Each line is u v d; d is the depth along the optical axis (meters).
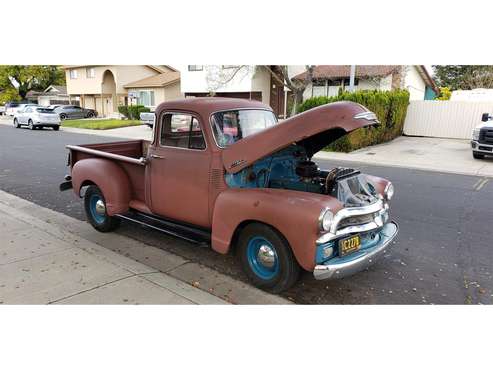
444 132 20.08
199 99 4.66
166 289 3.90
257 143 4.03
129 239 5.45
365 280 4.34
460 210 7.17
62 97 51.03
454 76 42.94
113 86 39.84
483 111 18.94
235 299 3.84
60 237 5.27
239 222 3.94
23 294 3.76
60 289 3.86
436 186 9.30
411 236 5.77
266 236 3.80
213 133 4.30
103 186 5.31
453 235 5.82
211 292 3.97
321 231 3.50
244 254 4.07
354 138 15.20
